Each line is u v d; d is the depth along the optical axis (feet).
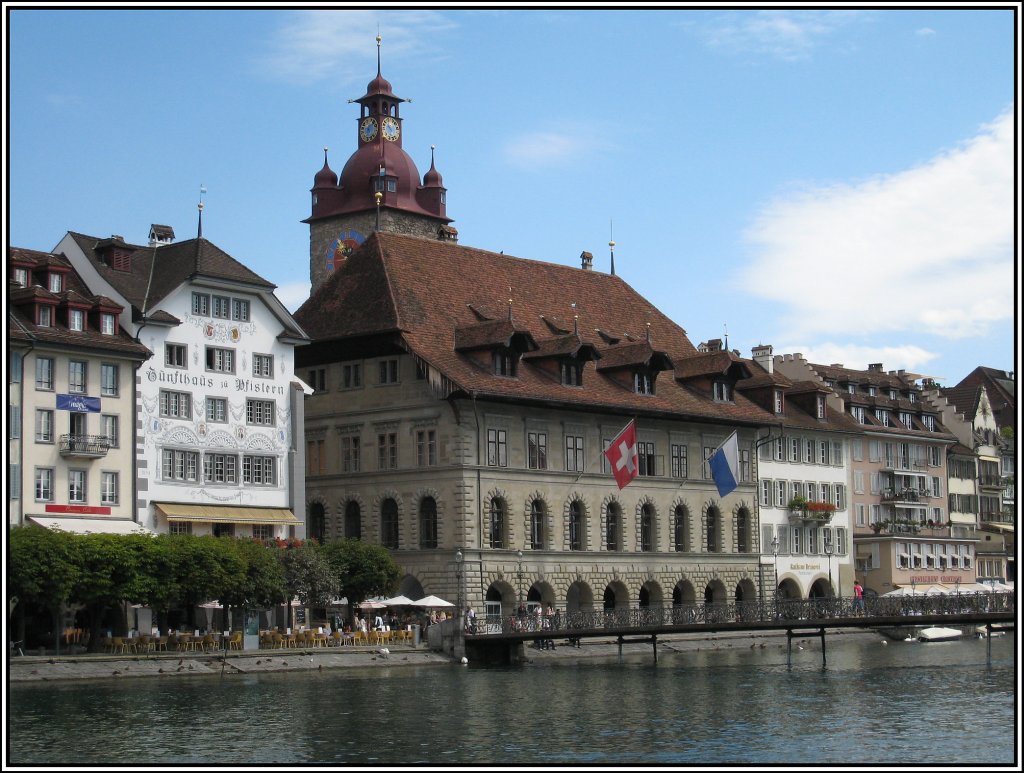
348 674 297.53
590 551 401.49
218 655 297.94
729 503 438.40
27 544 281.33
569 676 293.64
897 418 517.14
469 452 377.71
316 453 400.67
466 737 212.64
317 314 401.70
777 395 460.14
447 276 410.93
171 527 337.72
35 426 318.24
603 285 454.81
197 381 345.51
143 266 349.82
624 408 404.57
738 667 314.76
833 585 477.36
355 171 577.43
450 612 373.40
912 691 262.06
